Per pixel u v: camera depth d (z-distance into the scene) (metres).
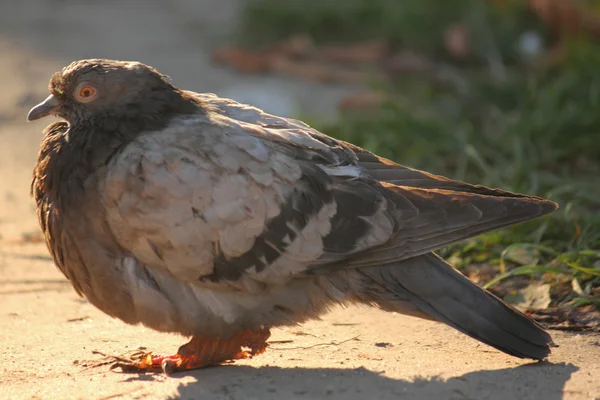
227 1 31.03
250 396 7.64
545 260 11.37
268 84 20.59
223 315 8.41
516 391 7.66
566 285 10.65
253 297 8.42
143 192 8.11
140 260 8.32
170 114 8.71
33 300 10.54
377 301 8.69
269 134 8.59
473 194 8.63
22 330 9.68
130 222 8.14
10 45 24.31
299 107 17.42
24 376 8.34
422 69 21.00
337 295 8.63
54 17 28.50
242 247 8.18
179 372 8.52
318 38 24.58
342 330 9.76
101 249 8.37
